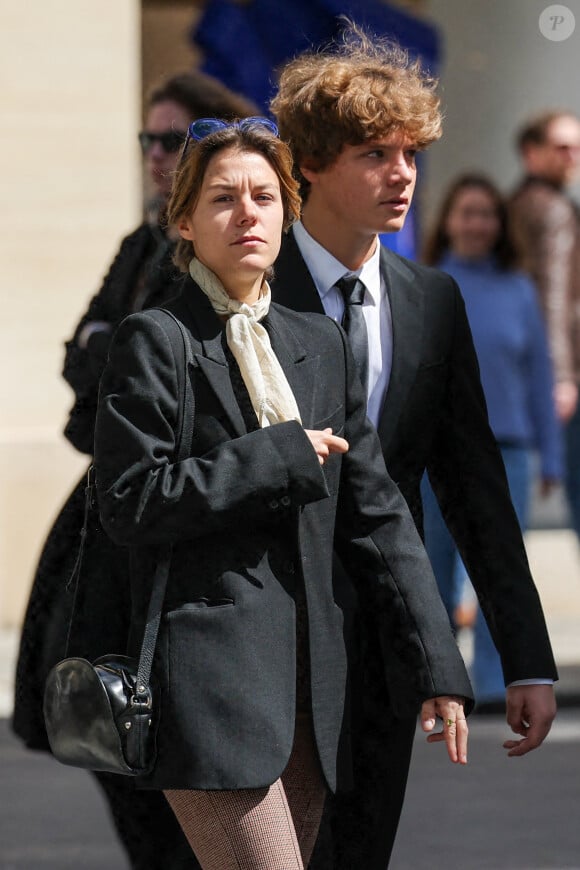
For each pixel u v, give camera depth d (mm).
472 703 8312
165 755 7645
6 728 18406
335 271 9242
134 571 7898
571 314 21875
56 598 9617
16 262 23156
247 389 7926
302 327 8344
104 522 7727
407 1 24875
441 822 14812
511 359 19203
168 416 7785
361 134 8992
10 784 16250
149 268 10125
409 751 8922
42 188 23156
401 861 13641
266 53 21906
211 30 21781
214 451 7680
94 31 23094
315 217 9281
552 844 14078
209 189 8008
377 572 8344
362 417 8422
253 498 7602
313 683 7930
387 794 8867
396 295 9258
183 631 7676
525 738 8961
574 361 21875
